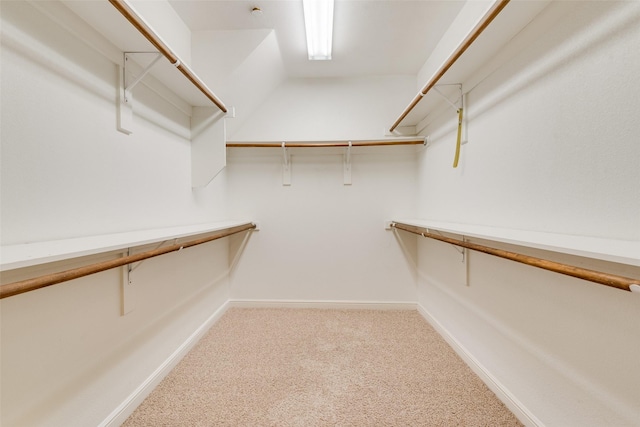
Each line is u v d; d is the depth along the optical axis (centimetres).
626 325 79
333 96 260
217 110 190
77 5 91
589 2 87
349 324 229
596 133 85
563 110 97
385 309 265
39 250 72
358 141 242
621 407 80
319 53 215
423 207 244
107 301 115
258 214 267
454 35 180
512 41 121
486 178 144
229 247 268
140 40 112
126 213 126
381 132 258
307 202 267
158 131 152
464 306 172
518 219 121
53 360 91
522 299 120
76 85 99
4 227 77
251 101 244
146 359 140
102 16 97
